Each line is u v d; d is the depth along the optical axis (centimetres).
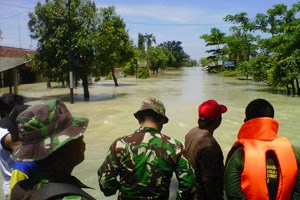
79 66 2455
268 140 277
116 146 293
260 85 3875
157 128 300
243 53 5781
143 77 5731
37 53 2548
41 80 4734
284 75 2784
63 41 2445
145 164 282
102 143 1159
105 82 4675
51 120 169
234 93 2931
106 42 2717
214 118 365
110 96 2755
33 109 171
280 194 266
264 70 3120
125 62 3944
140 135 292
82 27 2450
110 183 297
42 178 163
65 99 2555
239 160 278
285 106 2038
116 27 3653
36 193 156
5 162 353
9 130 347
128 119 1599
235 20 3225
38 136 167
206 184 343
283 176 265
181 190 292
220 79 5297
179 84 4194
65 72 2477
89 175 804
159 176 283
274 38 2856
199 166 354
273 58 2833
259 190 263
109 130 1373
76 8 2470
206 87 3644
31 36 2512
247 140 279
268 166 270
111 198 651
